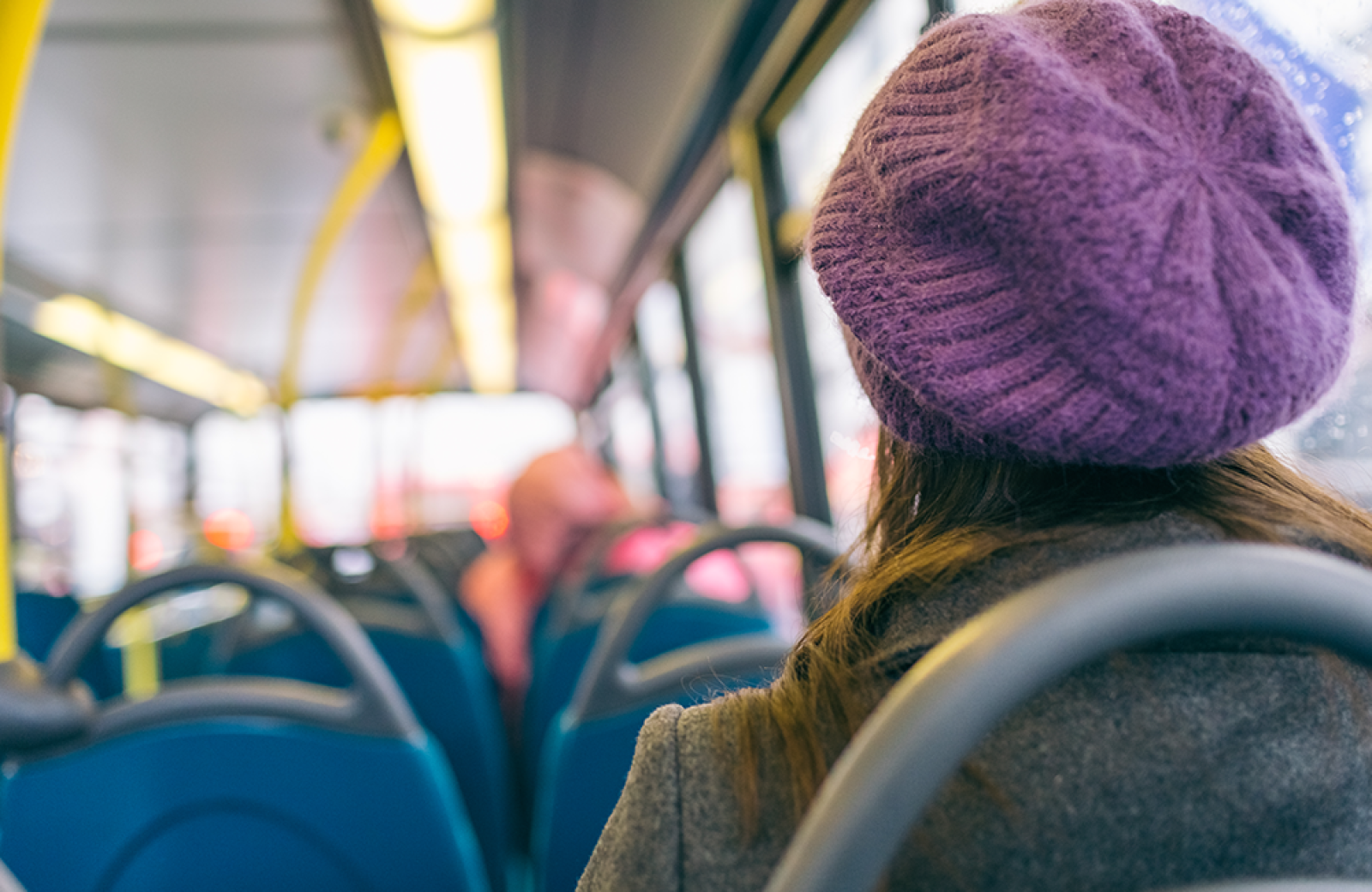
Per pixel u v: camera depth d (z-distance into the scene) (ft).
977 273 1.21
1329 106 3.48
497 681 8.73
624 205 14.98
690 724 1.31
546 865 3.90
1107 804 1.10
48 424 15.12
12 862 3.29
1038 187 1.11
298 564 10.44
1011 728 1.15
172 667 13.52
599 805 3.91
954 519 1.43
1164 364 1.07
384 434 18.28
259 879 3.45
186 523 20.90
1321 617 0.98
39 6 2.82
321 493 21.38
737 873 1.18
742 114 9.50
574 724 3.90
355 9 7.97
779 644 4.15
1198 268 1.08
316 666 6.21
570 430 32.42
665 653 5.90
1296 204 1.19
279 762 3.43
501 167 11.51
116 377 17.52
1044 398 1.12
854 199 1.38
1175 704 1.14
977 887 1.10
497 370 29.50
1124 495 1.32
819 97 8.37
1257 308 1.09
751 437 11.35
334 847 3.48
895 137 1.31
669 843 1.22
